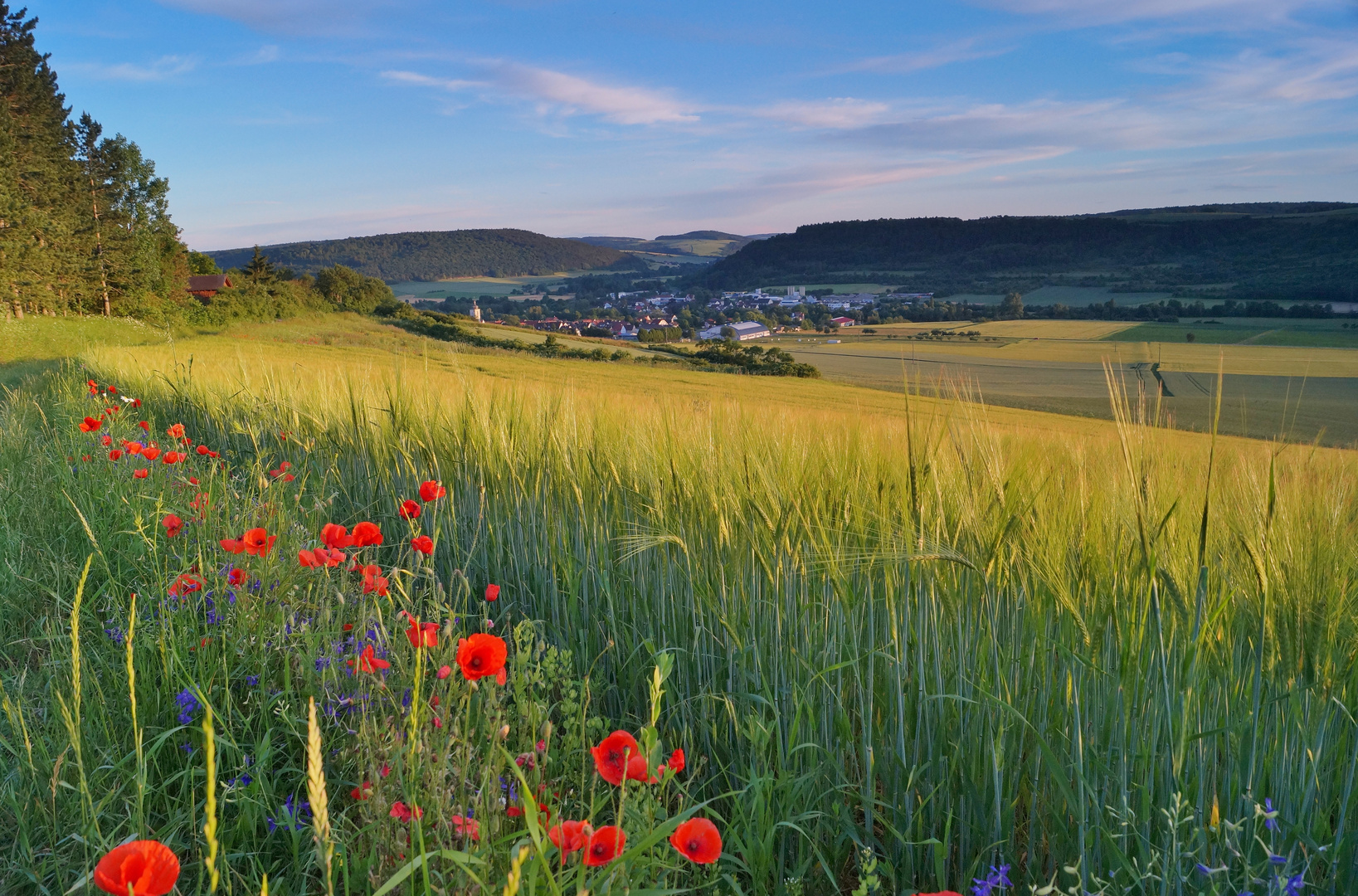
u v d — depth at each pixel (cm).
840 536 273
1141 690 206
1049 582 222
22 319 3391
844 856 230
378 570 251
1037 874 209
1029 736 224
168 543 347
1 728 207
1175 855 173
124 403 770
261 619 246
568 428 425
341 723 207
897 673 236
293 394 706
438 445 489
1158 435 235
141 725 206
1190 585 213
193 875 173
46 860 159
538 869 125
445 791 155
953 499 252
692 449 351
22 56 4538
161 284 6181
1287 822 195
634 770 129
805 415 384
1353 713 203
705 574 307
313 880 168
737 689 280
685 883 181
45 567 339
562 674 251
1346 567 197
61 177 4744
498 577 387
